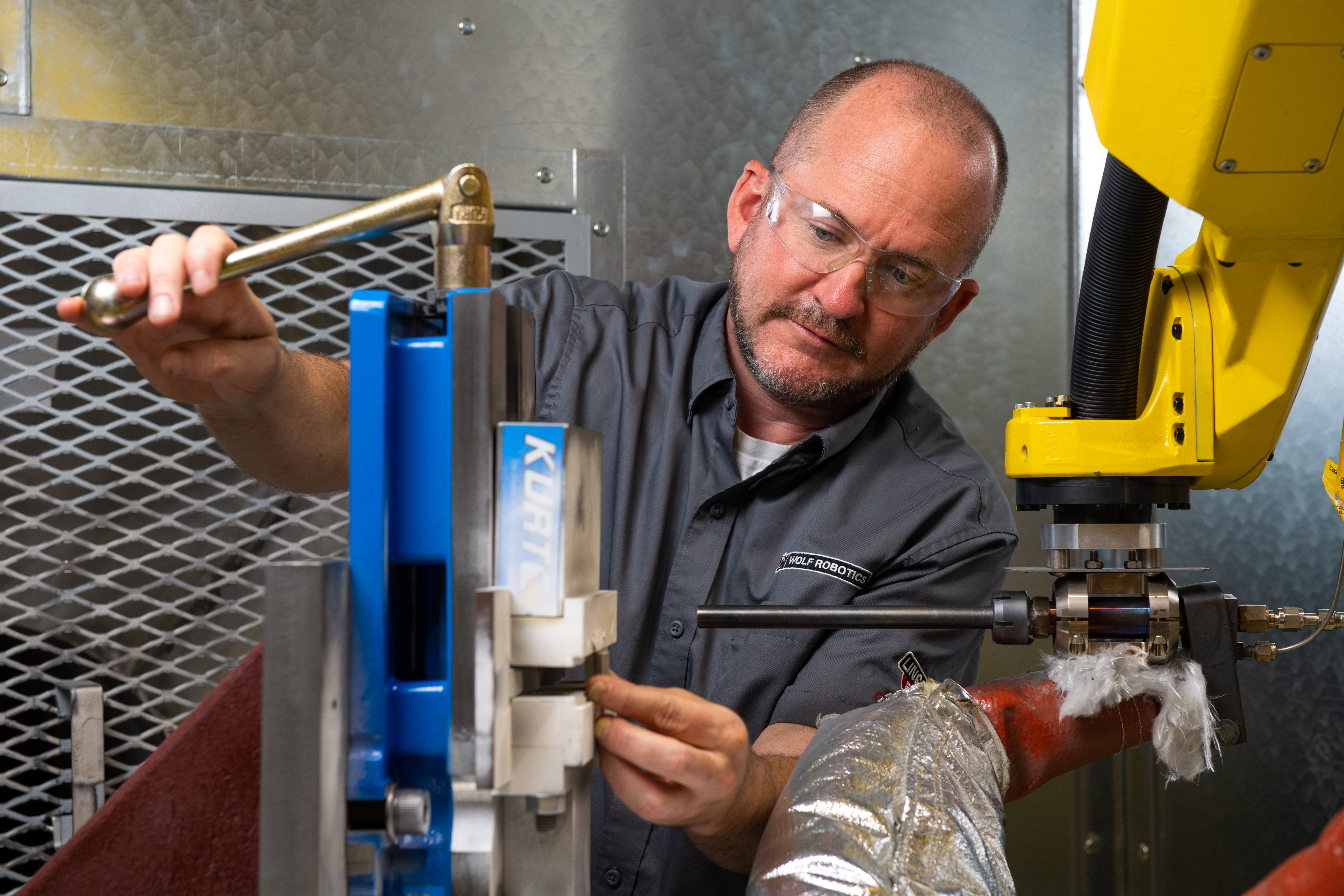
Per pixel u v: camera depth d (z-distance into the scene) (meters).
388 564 0.70
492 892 0.68
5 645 1.66
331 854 0.65
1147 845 2.19
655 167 2.02
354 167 1.85
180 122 1.76
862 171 1.26
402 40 1.87
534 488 0.67
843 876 0.70
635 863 1.33
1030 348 2.26
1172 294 1.02
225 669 1.75
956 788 0.81
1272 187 0.87
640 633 1.42
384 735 0.68
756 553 1.43
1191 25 0.80
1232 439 1.00
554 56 1.95
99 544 1.70
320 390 1.23
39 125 1.70
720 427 1.49
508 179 1.93
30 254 1.70
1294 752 2.21
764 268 1.36
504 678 0.65
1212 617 0.98
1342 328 2.19
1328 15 0.77
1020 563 2.26
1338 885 0.44
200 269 0.74
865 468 1.47
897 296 1.31
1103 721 1.00
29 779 1.66
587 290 1.66
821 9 2.09
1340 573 1.03
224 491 1.74
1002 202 1.96
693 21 2.03
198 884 0.72
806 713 1.27
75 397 1.70
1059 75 2.25
